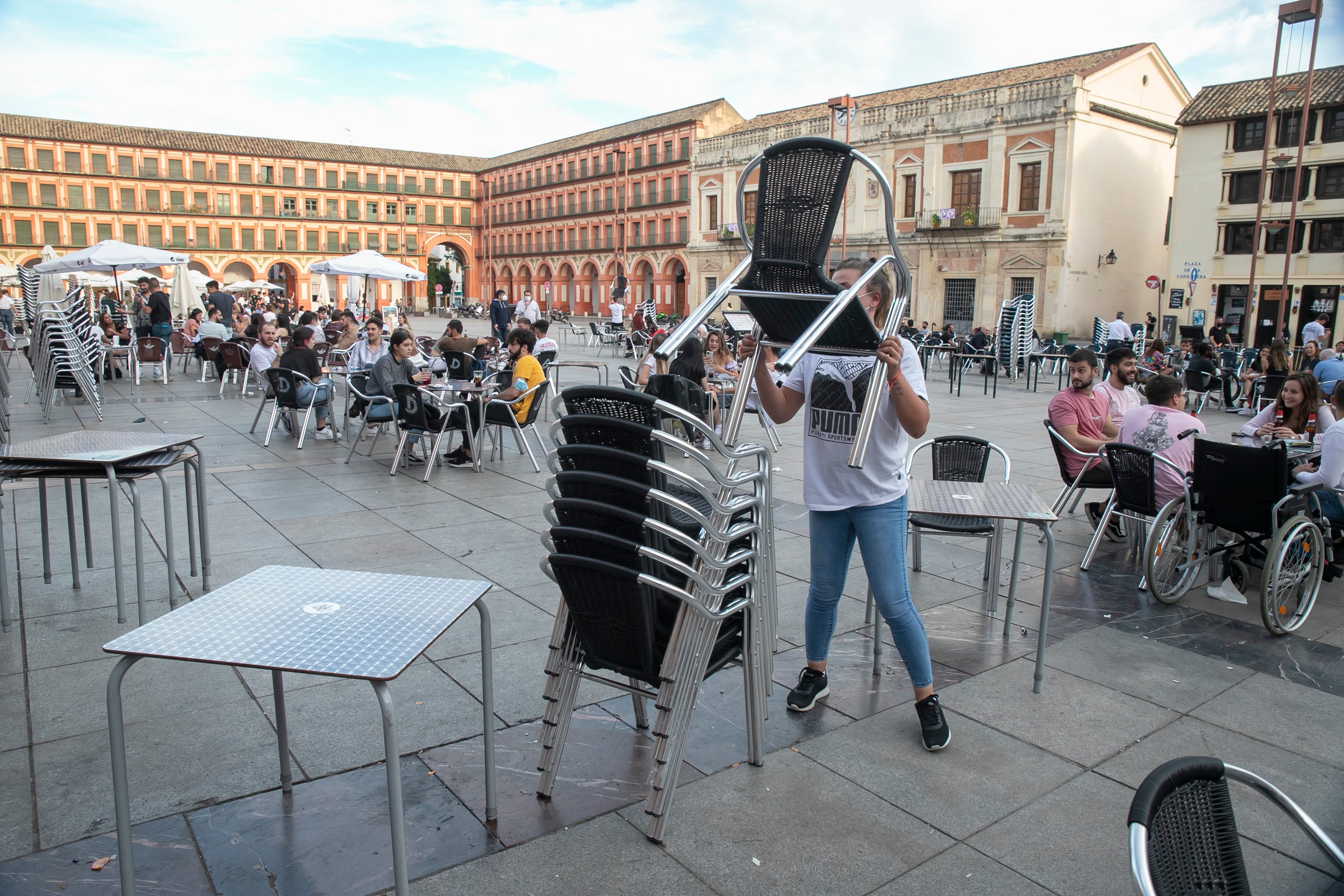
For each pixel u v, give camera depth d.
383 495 7.21
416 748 3.16
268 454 8.99
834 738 3.31
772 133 45.09
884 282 3.05
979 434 11.30
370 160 75.75
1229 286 32.78
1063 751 3.25
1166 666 4.05
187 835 2.62
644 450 2.51
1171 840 1.49
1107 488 6.16
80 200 66.06
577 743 3.23
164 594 4.64
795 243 2.61
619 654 2.73
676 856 2.57
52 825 2.66
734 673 3.90
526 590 4.86
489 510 6.71
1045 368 23.73
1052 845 2.67
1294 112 30.64
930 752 3.21
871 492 3.15
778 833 2.69
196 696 3.53
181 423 10.79
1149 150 36.25
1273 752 3.27
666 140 56.12
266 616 2.21
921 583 5.21
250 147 71.31
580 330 30.84
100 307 21.59
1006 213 34.69
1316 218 30.45
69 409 11.92
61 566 5.11
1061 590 5.14
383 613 2.25
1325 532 5.20
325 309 26.48
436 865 2.50
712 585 2.62
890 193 2.63
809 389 3.20
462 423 8.32
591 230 64.81
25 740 3.16
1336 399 5.92
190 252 69.62
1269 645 4.35
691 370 9.32
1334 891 2.50
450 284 81.19
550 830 2.68
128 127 68.81
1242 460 4.71
